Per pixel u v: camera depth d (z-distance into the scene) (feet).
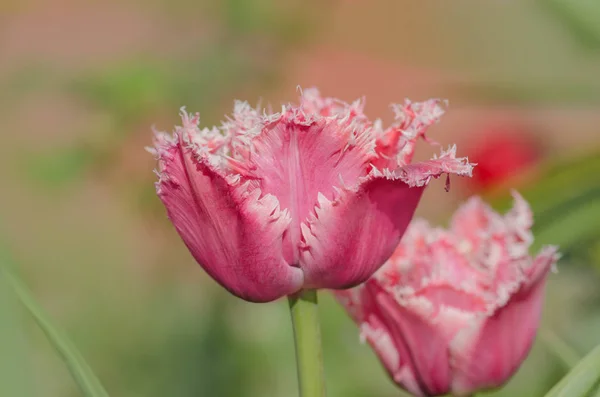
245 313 4.10
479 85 2.87
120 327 4.71
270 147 1.90
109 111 4.00
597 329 3.15
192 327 4.17
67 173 4.07
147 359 4.43
